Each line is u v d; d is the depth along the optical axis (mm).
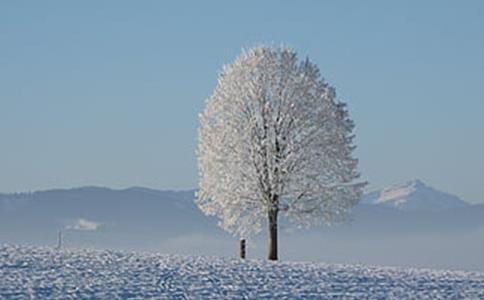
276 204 89875
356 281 66500
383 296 61094
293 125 90375
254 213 90562
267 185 90062
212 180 91562
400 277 69375
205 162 92000
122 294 57312
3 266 65562
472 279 69562
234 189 90438
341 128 90688
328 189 90125
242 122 91062
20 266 66000
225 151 90938
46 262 68688
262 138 90562
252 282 64062
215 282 63344
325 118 90688
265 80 91375
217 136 91750
